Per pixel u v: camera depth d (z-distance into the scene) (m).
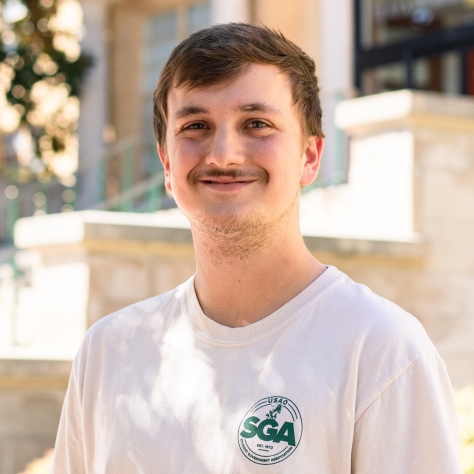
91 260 5.20
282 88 1.71
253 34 1.70
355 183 6.19
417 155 5.79
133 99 11.38
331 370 1.59
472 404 3.66
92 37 11.12
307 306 1.67
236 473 1.57
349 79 9.17
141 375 1.77
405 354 1.58
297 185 1.75
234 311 1.74
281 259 1.72
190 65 1.68
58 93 11.10
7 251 7.73
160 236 5.28
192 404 1.66
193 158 1.69
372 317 1.62
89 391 1.88
